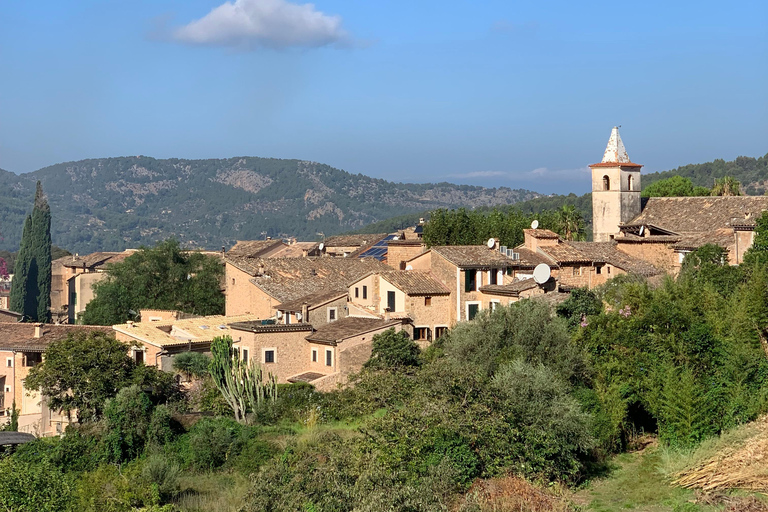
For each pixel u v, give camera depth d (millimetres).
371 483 28375
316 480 30578
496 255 61562
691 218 74438
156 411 44844
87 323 81250
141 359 56969
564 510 28359
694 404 34750
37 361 59312
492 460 31375
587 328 41594
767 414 35000
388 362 51688
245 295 69812
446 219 76438
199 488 39188
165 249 85938
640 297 42438
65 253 174750
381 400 46625
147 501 35406
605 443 35906
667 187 106562
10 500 32000
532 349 40531
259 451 41781
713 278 50062
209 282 84750
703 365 37781
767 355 40469
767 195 74062
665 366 37031
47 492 33156
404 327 56625
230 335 56406
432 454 30953
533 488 29797
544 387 34438
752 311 41375
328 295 59750
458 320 58812
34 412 58000
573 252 64875
